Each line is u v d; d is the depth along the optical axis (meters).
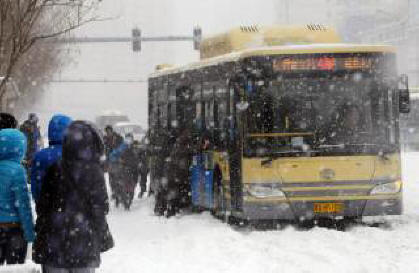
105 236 8.34
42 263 8.35
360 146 18.17
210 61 20.45
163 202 22.30
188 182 22.14
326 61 18.22
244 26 21.06
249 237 16.30
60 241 8.20
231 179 18.86
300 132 18.12
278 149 18.11
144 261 13.55
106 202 8.27
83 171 8.20
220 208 19.89
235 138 18.58
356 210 18.16
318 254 14.13
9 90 34.22
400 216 20.59
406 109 18.27
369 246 15.12
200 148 21.14
